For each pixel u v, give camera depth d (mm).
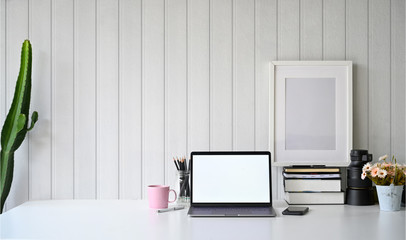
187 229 1633
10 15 2271
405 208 2014
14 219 1803
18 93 2150
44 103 2271
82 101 2279
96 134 2279
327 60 2270
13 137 2121
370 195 2090
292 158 2248
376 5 2273
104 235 1549
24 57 2164
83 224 1714
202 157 2047
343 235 1549
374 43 2273
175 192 2086
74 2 2279
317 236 1534
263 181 2025
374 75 2277
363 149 2279
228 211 1899
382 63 2275
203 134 2271
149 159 2275
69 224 1714
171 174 2273
